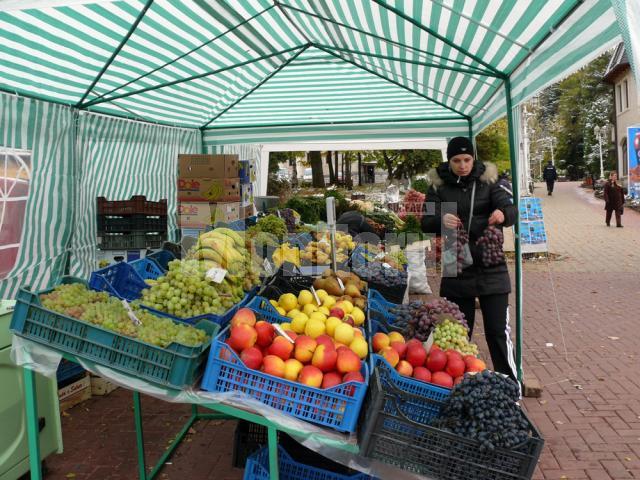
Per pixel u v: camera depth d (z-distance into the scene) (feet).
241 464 13.04
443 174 15.57
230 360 8.82
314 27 19.19
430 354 10.09
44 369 9.16
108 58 17.17
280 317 11.62
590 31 10.94
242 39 19.12
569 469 13.30
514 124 18.06
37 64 16.14
